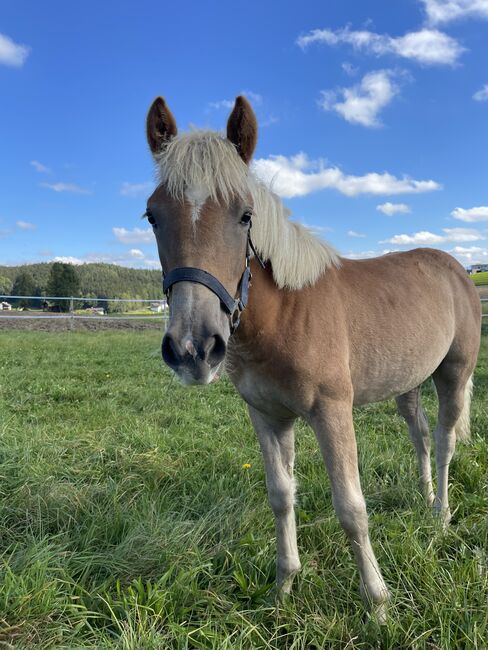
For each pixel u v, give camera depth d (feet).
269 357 6.50
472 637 5.98
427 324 8.71
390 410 16.81
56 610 6.43
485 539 8.29
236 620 6.45
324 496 9.92
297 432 14.28
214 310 5.30
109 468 11.50
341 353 6.77
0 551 7.94
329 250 7.68
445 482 9.84
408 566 7.26
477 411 15.48
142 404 17.90
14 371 23.45
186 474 10.99
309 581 7.22
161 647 5.90
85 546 7.91
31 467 10.53
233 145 5.99
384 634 6.19
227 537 8.35
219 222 5.50
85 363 27.45
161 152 6.24
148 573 7.49
